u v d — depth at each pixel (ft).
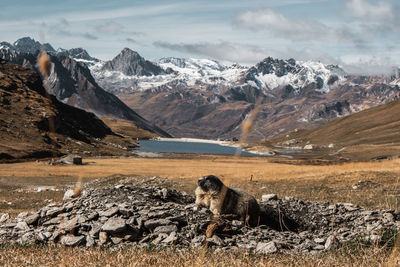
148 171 247.09
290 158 573.33
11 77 549.13
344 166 185.47
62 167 263.08
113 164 318.24
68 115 641.40
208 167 299.58
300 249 28.37
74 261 19.77
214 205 38.78
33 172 219.41
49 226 33.19
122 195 42.39
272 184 117.80
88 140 503.61
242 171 176.76
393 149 442.09
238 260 20.11
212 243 29.04
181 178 163.12
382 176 116.88
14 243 29.78
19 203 106.22
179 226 33.14
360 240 27.61
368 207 68.13
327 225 44.75
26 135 381.40
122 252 24.00
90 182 163.84
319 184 114.32
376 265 18.12
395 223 41.09
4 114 418.92
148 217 33.47
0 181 177.88
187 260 19.79
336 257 22.85
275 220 44.55
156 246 27.89
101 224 32.12
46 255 23.16
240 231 34.32
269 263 19.45
